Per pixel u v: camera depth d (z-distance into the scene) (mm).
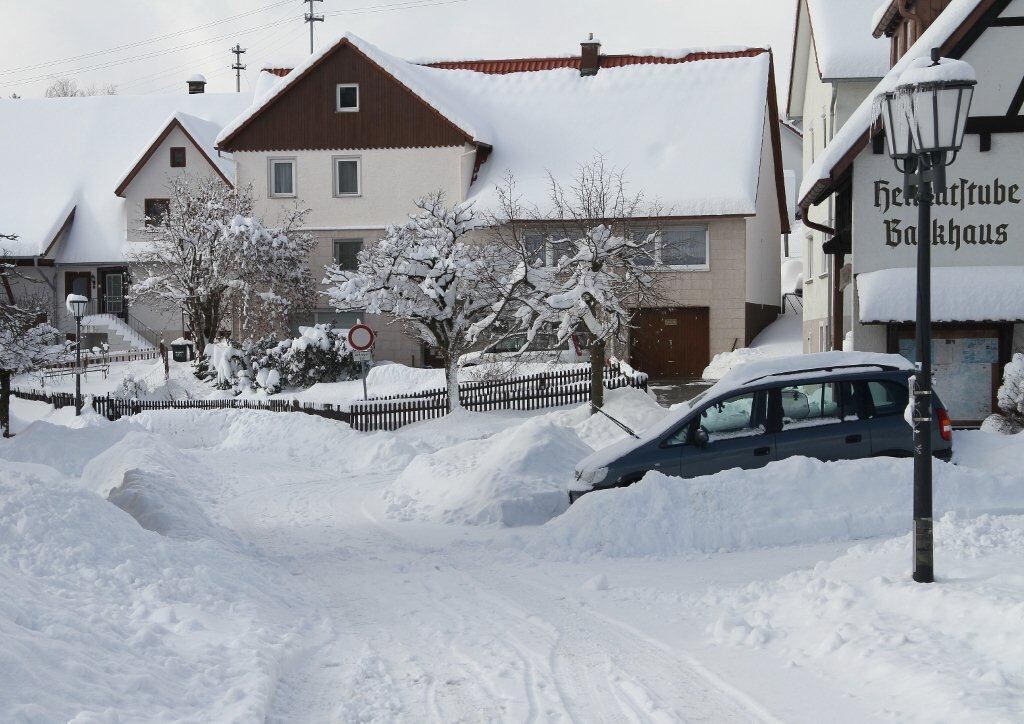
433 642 8172
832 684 6648
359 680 7031
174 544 10164
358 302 29703
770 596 8984
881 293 21219
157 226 49281
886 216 21875
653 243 31406
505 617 9023
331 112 44531
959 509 12219
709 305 40000
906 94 8953
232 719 5746
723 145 42250
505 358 32812
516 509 14938
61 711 5395
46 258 53094
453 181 43531
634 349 40312
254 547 13094
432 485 17547
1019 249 21688
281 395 38500
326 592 10391
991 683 6020
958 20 21109
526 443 17125
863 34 28562
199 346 43812
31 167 56875
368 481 21578
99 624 7113
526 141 44844
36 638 6215
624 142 43625
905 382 13781
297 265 43031
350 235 44594
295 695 6723
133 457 20547
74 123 59000
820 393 13742
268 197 45188
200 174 51594
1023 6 21125
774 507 12195
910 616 7543
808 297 34000
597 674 7156
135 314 53281
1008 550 9211
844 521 12055
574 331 28266
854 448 13570
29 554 8688
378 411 30469
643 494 12344
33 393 40562
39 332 29078
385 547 13266
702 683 6871
